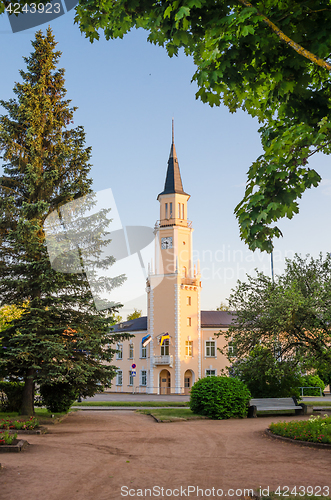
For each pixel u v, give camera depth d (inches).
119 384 2186.3
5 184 700.0
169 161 2228.1
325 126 187.8
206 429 547.2
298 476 280.5
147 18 201.6
